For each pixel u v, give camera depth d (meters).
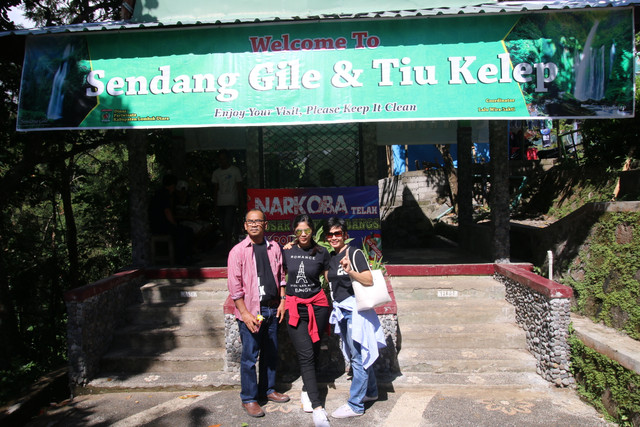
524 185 11.70
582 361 4.50
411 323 5.71
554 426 4.02
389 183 14.97
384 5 5.98
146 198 6.61
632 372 3.83
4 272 6.50
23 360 5.73
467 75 5.21
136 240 6.56
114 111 5.46
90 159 14.05
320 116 5.32
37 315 9.78
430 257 7.92
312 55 5.31
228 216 7.80
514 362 5.04
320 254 4.37
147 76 5.45
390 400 4.57
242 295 4.30
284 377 5.03
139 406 4.65
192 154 11.14
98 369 5.30
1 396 4.79
